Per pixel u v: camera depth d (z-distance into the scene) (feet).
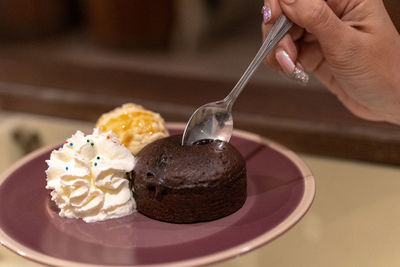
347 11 1.82
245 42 3.42
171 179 1.65
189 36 3.36
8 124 2.34
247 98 2.48
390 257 1.74
